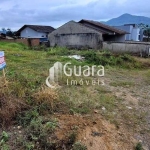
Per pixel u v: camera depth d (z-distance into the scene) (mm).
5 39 22484
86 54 12719
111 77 8469
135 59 12273
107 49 18109
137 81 8016
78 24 19641
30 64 9797
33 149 3072
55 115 4141
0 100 3975
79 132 3508
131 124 4207
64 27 20625
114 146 3383
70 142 3195
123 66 11195
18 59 11102
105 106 5012
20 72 7203
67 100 4957
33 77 6465
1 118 3705
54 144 3127
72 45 20422
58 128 3561
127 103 5387
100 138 3496
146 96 6062
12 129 3570
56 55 13820
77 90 6172
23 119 3773
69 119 3977
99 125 3934
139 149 3348
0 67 4480
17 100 4141
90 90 6316
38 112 4125
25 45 20812
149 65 11812
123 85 7234
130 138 3688
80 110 4504
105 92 6238
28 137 3320
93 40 19031
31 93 4637
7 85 4473
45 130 3385
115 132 3807
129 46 16750
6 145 3100
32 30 31438
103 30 20641
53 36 21578
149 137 3779
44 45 20516
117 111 4805
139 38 32312
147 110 4988
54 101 4539
